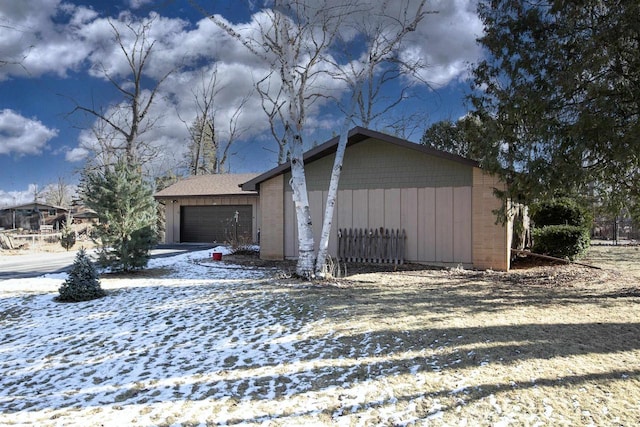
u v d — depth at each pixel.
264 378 3.98
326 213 9.80
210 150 33.09
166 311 6.83
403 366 4.08
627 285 8.25
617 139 6.45
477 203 10.78
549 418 2.97
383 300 7.11
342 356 4.45
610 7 6.99
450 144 20.23
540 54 8.18
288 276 9.94
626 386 3.44
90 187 11.23
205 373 4.17
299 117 9.93
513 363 4.00
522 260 12.45
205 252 16.53
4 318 6.75
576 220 13.16
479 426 2.91
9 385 4.10
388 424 3.00
